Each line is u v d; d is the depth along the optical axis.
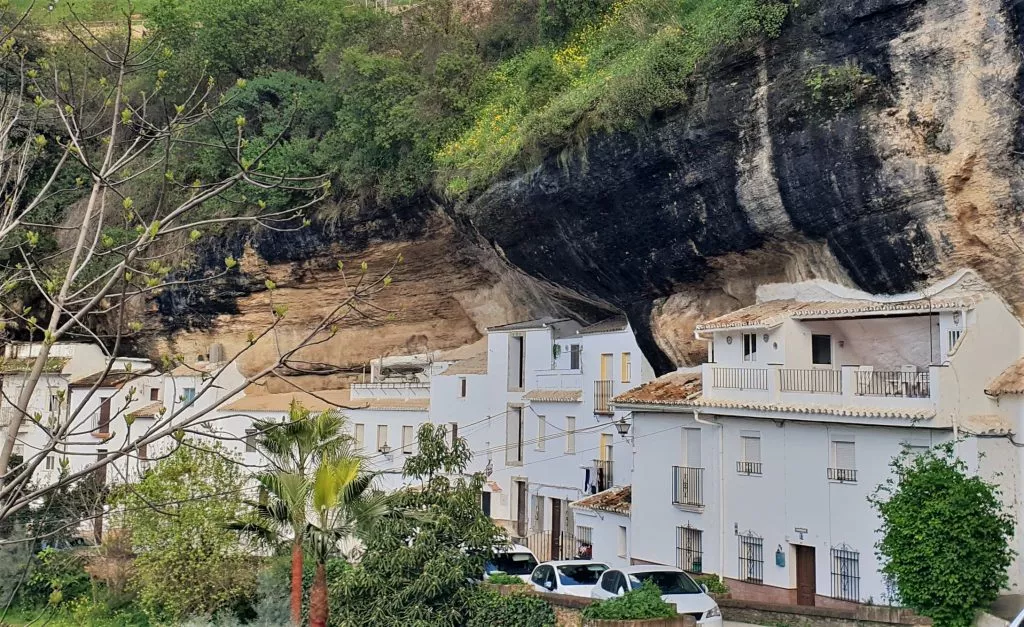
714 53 24.44
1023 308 21.77
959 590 19.09
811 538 22.84
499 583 25.00
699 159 25.06
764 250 25.50
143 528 28.09
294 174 40.59
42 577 31.06
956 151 21.09
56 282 11.02
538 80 33.19
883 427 21.62
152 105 44.28
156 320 46.97
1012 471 20.78
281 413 42.66
